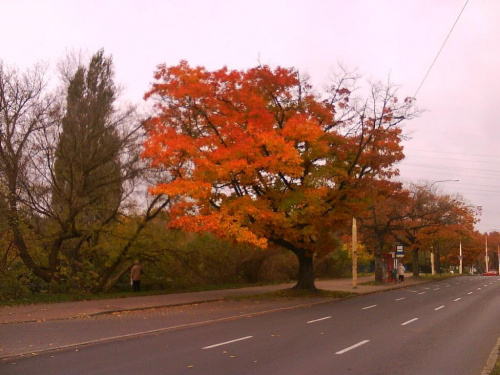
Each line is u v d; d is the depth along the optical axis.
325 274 57.84
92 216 28.97
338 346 13.32
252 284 40.75
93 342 13.89
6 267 25.78
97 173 27.69
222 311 22.48
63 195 26.72
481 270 138.75
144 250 30.59
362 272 73.62
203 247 35.38
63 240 28.06
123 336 14.92
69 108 26.89
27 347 12.90
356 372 10.16
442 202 54.19
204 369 10.30
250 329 16.75
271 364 10.86
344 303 27.73
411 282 53.53
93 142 27.19
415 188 55.12
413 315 21.56
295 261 48.94
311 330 16.50
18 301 22.86
